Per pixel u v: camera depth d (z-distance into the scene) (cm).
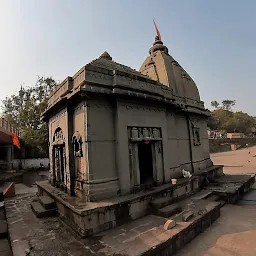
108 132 816
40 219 812
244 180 1454
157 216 779
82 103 791
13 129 3328
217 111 8388
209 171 1412
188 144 1319
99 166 768
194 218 748
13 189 1273
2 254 598
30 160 2991
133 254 520
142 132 916
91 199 724
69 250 561
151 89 982
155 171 953
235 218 894
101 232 659
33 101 3183
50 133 1172
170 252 598
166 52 1484
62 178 1012
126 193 809
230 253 610
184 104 1309
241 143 6250
